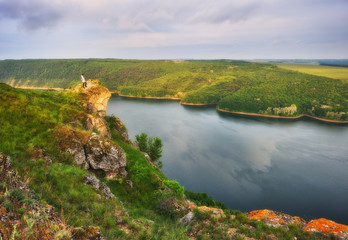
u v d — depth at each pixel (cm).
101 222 978
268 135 13638
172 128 14150
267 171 8631
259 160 9669
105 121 3097
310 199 6888
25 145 1411
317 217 6106
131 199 1800
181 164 8969
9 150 1270
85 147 1756
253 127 15750
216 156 9900
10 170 916
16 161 1173
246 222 1466
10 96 1866
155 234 1058
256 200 6712
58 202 942
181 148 10700
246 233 1309
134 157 2759
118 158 1930
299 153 10588
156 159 4884
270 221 1563
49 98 2447
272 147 11388
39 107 1944
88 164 1739
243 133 13850
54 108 2155
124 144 2994
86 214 991
